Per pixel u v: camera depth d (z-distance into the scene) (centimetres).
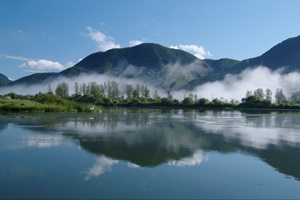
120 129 4847
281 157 2828
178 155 2842
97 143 3428
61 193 1806
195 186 1969
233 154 2939
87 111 9944
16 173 2198
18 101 10056
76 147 3166
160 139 3806
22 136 3872
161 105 19462
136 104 19612
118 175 2170
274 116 9706
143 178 2109
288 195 1845
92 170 2291
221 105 17600
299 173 2302
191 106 18300
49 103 10331
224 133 4556
